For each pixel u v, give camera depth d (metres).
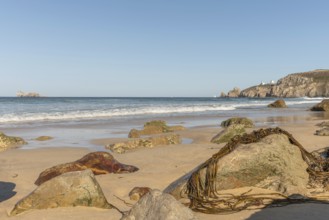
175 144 13.77
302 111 41.12
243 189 6.25
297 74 186.25
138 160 10.36
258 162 6.30
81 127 21.88
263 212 5.34
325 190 6.38
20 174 8.77
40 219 5.32
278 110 44.16
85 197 5.90
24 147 13.72
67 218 5.34
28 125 23.17
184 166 9.27
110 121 26.53
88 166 8.53
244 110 44.50
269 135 7.04
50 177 7.95
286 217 5.07
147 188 6.95
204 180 6.19
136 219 4.39
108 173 8.55
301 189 6.30
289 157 6.80
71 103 58.38
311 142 12.40
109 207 6.03
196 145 13.11
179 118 29.73
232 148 6.66
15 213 5.60
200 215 5.45
